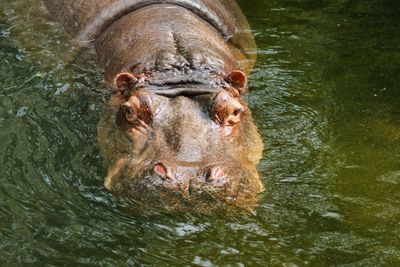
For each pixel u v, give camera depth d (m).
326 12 15.53
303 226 9.05
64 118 11.01
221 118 9.48
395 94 12.53
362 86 12.75
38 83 11.88
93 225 8.88
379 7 15.73
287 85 12.59
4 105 11.31
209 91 10.11
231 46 13.13
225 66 11.29
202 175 8.53
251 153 9.89
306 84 12.69
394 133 11.41
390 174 10.34
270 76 12.84
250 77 12.74
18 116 11.05
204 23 12.76
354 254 8.63
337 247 8.73
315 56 13.70
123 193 8.72
